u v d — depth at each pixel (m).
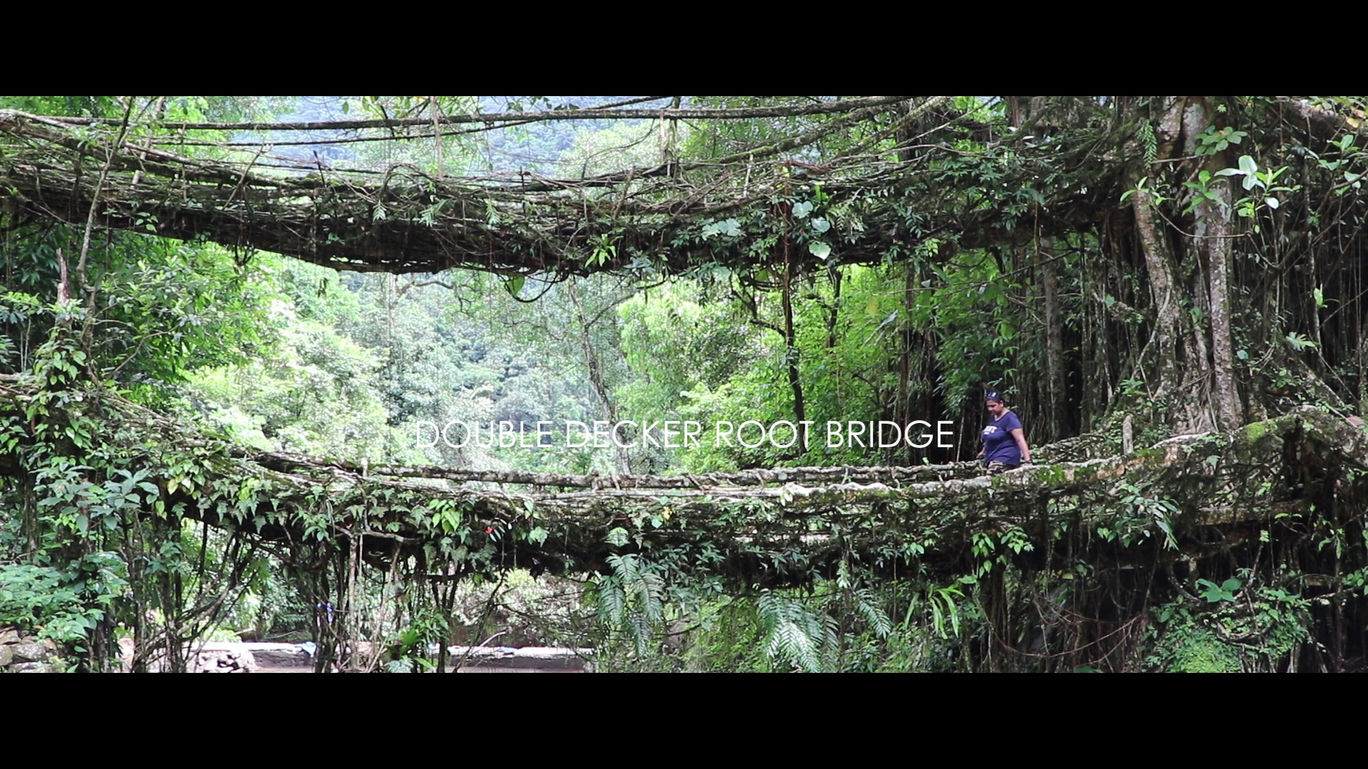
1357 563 9.57
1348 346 10.95
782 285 10.99
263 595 10.15
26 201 9.97
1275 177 10.01
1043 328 13.23
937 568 9.94
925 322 14.95
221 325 13.51
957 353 14.56
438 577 9.31
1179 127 10.36
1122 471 9.34
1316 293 10.09
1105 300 11.05
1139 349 11.09
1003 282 13.27
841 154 11.72
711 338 22.58
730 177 11.05
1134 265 11.17
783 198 10.80
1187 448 9.35
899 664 12.05
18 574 8.39
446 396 30.77
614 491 9.45
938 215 10.94
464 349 36.72
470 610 11.23
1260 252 10.46
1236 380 10.00
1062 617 10.55
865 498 9.41
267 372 21.28
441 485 9.16
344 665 9.02
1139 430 10.15
